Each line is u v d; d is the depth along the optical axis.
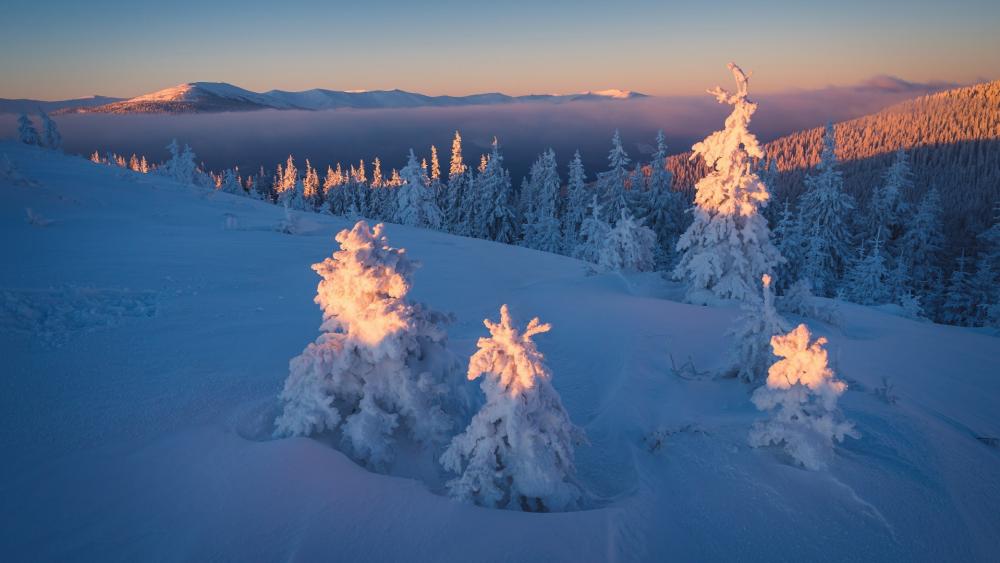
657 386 8.20
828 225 42.47
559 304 14.11
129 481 4.74
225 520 4.26
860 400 6.98
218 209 27.64
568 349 10.96
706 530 4.50
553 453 4.91
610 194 46.06
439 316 6.51
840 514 4.60
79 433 5.55
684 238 15.04
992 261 45.50
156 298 11.45
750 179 14.07
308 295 12.78
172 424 5.84
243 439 5.36
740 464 5.45
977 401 8.18
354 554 3.98
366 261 5.64
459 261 21.38
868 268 40.00
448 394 6.50
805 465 5.28
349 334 5.70
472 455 5.30
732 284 14.20
